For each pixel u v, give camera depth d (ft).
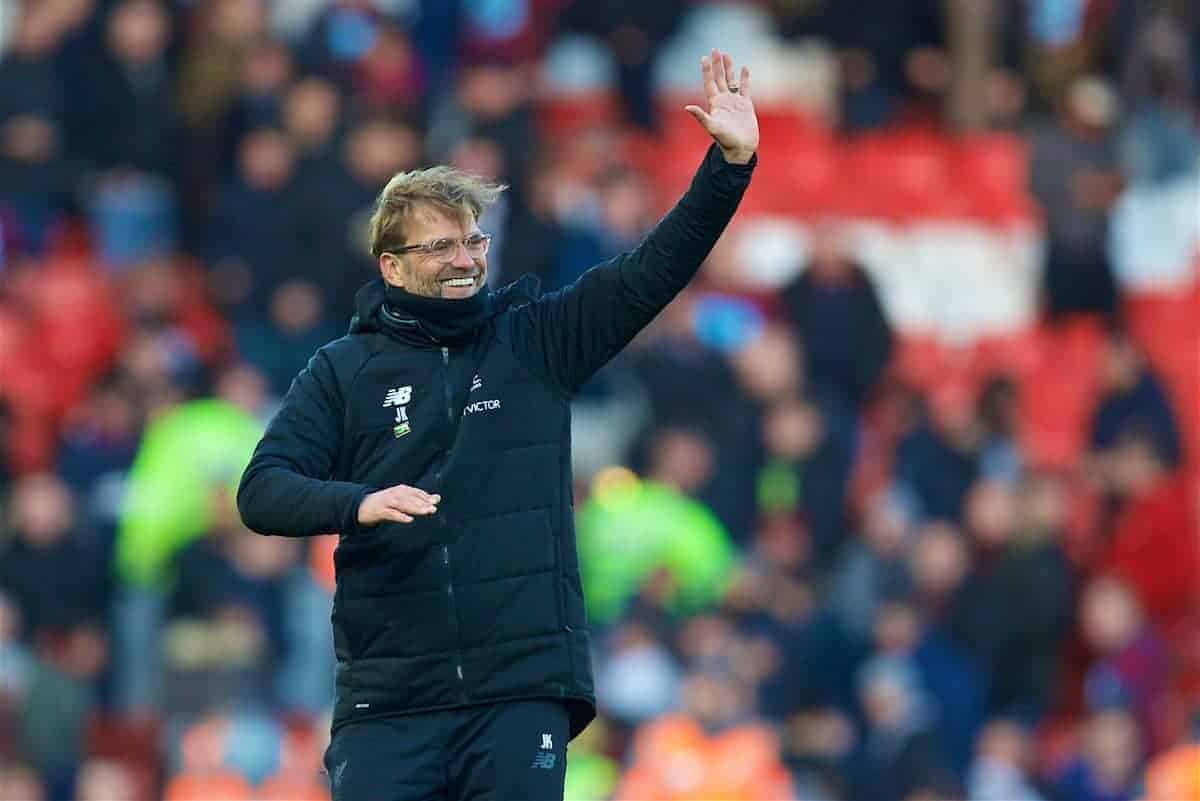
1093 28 199.00
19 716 131.34
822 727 139.23
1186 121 199.72
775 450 154.10
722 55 57.06
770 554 145.38
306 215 159.74
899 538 148.56
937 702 141.69
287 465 55.72
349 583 56.34
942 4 200.44
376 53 171.63
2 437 148.46
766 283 179.52
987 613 149.69
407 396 56.70
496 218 161.99
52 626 135.64
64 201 171.53
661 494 145.28
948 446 159.43
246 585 135.03
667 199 184.44
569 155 178.29
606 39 193.16
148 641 137.28
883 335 169.78
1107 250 185.88
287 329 157.69
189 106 174.81
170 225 173.99
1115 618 152.46
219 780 129.90
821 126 199.72
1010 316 186.39
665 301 57.21
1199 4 203.72
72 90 172.55
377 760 55.67
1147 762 149.59
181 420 139.64
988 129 198.80
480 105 168.14
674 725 133.28
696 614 141.49
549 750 55.42
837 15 199.52
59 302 163.22
